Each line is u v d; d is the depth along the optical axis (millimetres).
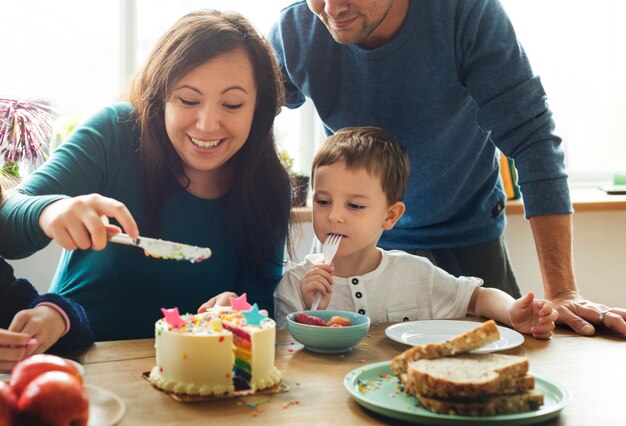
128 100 1683
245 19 1509
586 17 3156
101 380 1031
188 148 1414
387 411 896
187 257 1034
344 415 925
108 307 1475
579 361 1216
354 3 1546
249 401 967
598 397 1024
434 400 911
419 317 1694
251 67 1442
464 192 1915
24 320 1123
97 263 1478
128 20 2518
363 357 1209
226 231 1565
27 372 800
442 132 1805
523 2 3094
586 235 2900
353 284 1659
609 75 3195
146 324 1497
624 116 3205
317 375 1097
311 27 1824
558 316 1476
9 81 2457
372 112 1827
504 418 877
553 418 937
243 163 1554
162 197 1506
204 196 1558
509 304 1485
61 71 2514
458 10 1690
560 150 1650
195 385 986
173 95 1385
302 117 2852
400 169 1706
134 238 1036
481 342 1019
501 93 1671
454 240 1936
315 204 1673
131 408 926
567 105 3176
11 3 2447
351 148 1643
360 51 1757
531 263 2842
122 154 1518
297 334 1228
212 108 1369
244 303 1164
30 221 1161
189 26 1415
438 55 1721
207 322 1064
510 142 1668
